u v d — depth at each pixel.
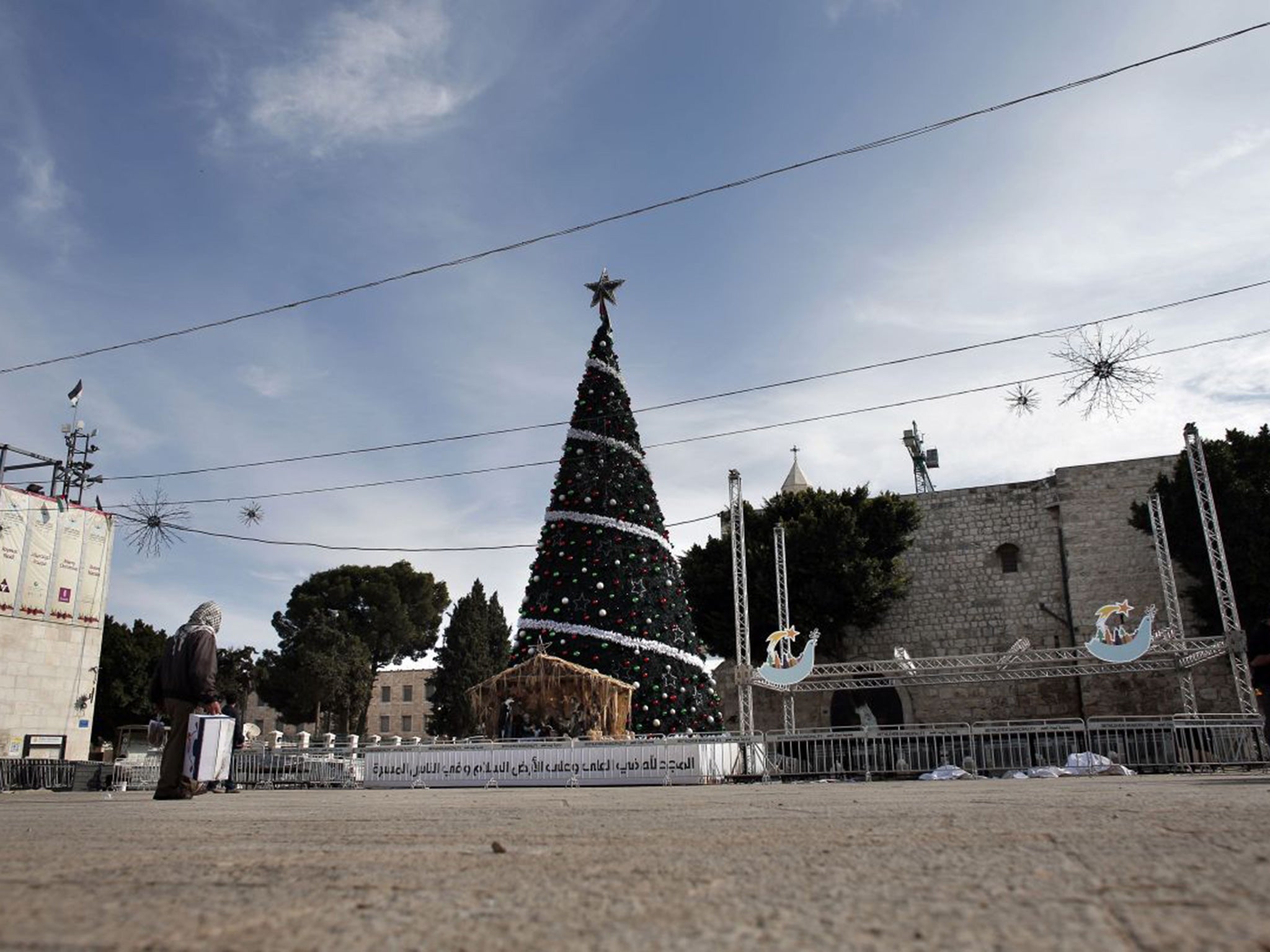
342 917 2.32
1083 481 37.22
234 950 1.97
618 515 24.33
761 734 21.41
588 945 2.00
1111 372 15.16
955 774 19.70
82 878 3.00
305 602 58.38
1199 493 24.28
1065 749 21.31
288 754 20.94
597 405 25.97
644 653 23.11
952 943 1.94
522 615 24.14
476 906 2.46
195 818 6.21
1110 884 2.57
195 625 9.48
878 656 38.81
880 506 37.91
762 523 39.12
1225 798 6.32
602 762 19.05
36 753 29.22
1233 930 1.98
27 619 29.62
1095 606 35.88
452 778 19.53
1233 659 23.41
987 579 38.22
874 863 3.12
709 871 3.04
